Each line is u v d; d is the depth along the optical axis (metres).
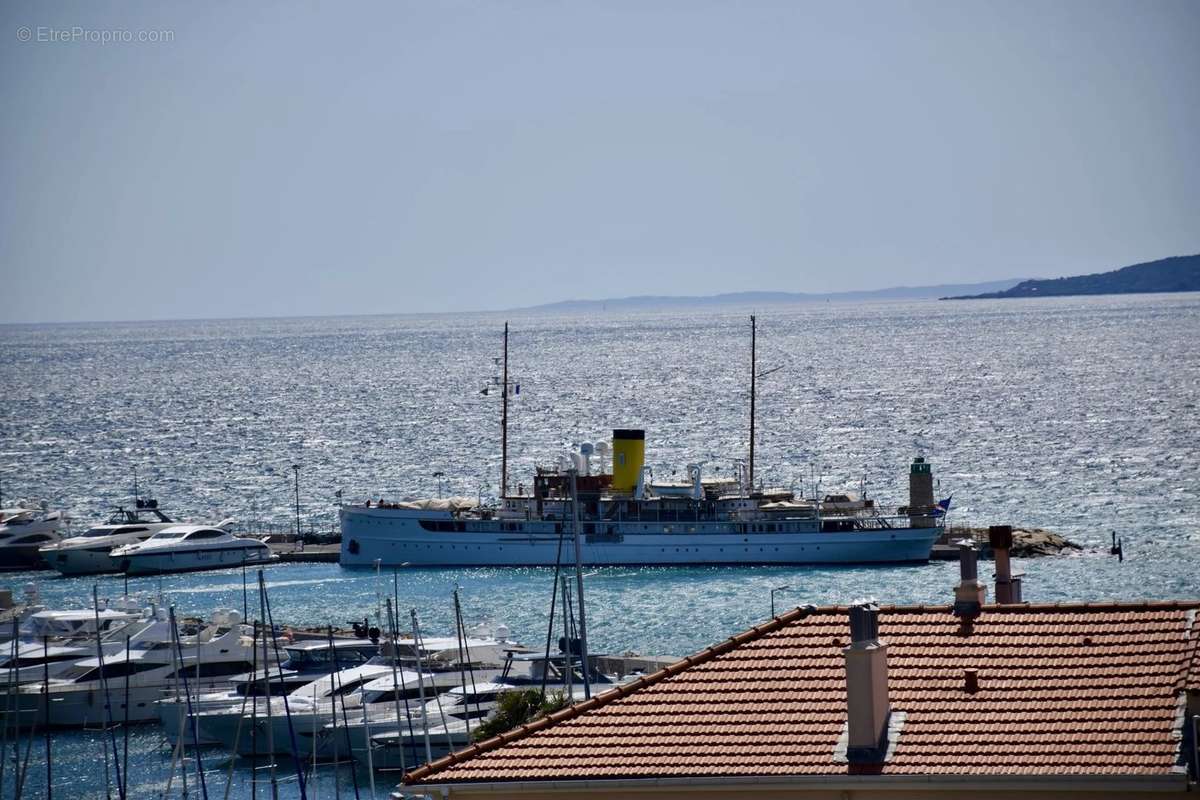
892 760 111.25
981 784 108.19
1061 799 107.25
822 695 119.69
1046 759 108.56
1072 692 114.75
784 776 111.75
